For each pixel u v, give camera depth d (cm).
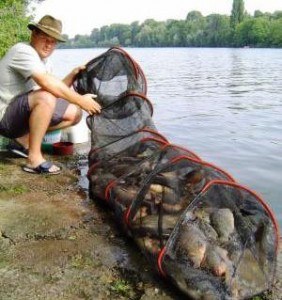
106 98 273
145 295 165
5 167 284
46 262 184
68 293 165
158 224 181
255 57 3462
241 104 827
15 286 168
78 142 348
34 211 226
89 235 206
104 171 243
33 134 269
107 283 171
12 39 651
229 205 178
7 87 271
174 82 1316
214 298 160
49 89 258
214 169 196
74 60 3419
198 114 702
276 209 310
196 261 167
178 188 187
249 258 171
